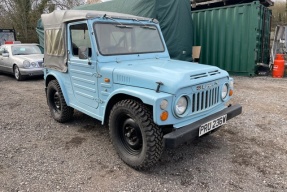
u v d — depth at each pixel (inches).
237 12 376.5
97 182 123.0
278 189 115.8
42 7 860.6
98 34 151.2
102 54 148.8
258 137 169.6
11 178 126.4
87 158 145.7
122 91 128.6
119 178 126.1
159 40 181.8
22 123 202.7
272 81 352.2
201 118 131.9
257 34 369.7
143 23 174.9
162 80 119.4
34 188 118.4
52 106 209.8
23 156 148.2
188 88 121.5
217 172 129.9
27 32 876.6
